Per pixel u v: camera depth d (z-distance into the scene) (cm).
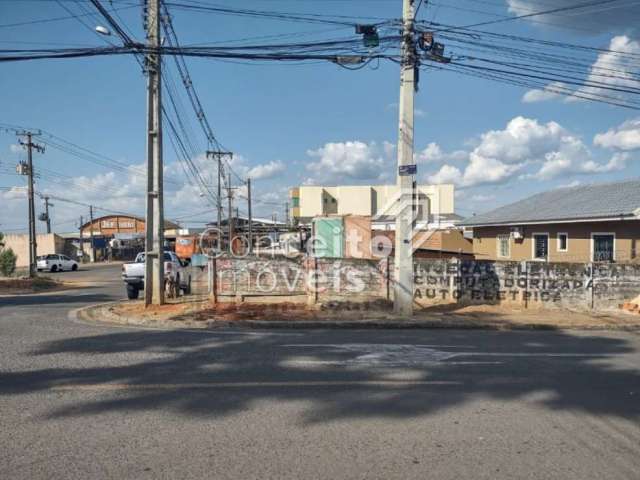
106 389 606
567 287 1465
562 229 2064
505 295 1478
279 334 1030
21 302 1709
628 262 1568
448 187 5131
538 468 413
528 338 1043
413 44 1216
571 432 493
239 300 1466
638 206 1709
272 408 546
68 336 968
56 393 588
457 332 1112
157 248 1399
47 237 6169
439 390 626
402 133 1248
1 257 3020
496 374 713
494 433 487
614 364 790
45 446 441
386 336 1030
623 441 473
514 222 2297
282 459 421
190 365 731
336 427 494
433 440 466
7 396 577
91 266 5825
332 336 1016
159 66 1370
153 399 570
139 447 440
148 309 1332
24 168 3291
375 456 430
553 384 665
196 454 428
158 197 1399
